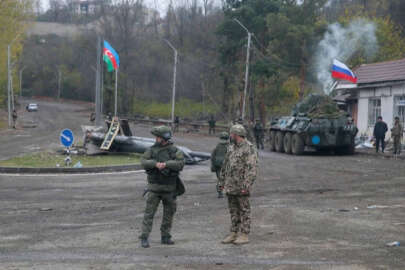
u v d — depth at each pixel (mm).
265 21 48312
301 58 43344
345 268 6453
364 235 8359
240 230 7953
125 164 19578
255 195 13117
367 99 32219
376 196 12703
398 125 24812
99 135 23734
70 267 6641
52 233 8844
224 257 7078
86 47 98812
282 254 7211
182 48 86938
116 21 83500
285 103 53625
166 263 6793
